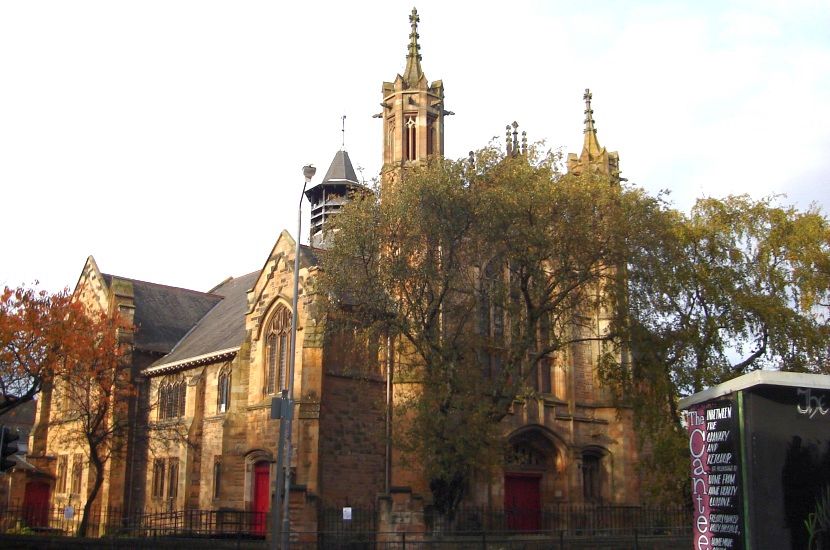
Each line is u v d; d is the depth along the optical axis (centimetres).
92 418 4753
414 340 3075
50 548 3466
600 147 5088
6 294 4028
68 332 4147
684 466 3088
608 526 4247
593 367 4228
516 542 3150
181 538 3556
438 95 4719
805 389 1512
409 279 3062
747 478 1482
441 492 3116
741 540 1495
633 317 3216
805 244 3438
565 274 3097
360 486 3784
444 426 2902
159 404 5241
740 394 1516
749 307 3291
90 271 5809
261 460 4075
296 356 3919
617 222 3070
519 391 3155
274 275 4262
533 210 3036
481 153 3150
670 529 3947
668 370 3281
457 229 3027
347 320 3161
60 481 5581
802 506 1466
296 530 3347
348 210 3175
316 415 3650
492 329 3644
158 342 5559
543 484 4325
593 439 4462
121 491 5066
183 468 4797
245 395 4284
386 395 3741
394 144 4578
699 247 3425
